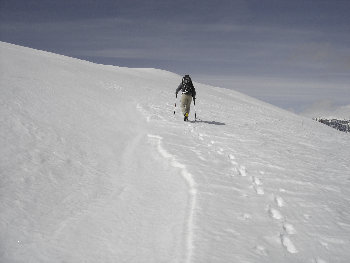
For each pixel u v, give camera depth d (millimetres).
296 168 8078
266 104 43438
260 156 8906
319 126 26328
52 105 11695
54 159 6988
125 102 16375
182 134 10906
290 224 4914
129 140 9836
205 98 27562
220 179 6637
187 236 4258
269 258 3902
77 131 9477
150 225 4680
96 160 7590
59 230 4402
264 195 6043
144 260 3789
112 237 4324
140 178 6707
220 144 9938
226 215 4996
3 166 6023
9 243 3934
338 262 3951
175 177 6715
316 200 5984
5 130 7895
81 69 27094
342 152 11969
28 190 5410
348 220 5203
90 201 5445
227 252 3934
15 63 19938
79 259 3779
